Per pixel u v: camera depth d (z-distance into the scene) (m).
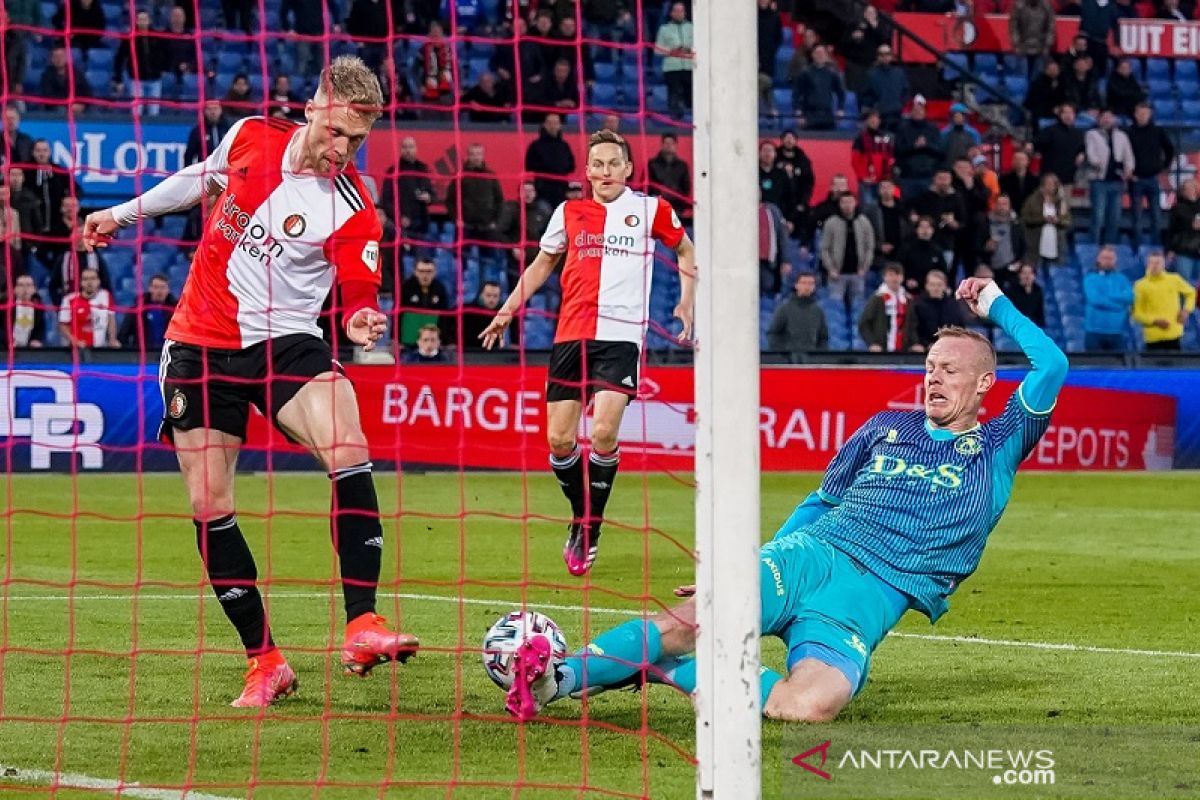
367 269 18.39
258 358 18.11
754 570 13.39
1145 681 20.22
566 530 37.19
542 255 28.42
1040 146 63.69
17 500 41.59
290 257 18.19
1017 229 60.50
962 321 55.22
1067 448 53.62
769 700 17.09
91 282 48.97
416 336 49.22
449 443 49.31
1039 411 18.25
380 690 19.00
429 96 58.47
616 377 27.98
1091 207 65.44
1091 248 65.81
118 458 48.72
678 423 49.75
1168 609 26.58
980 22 70.88
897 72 64.50
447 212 56.66
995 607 26.64
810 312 53.62
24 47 57.56
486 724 17.28
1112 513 41.91
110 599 26.33
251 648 18.12
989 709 18.34
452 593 27.50
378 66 59.47
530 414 49.91
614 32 63.69
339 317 48.31
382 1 59.38
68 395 48.19
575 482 28.53
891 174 62.88
